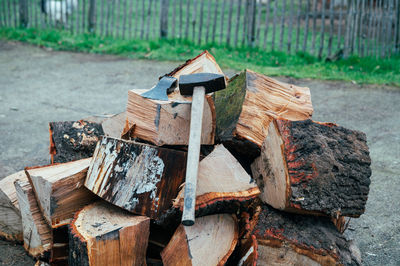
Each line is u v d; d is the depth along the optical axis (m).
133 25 10.83
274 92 3.09
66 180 2.54
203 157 2.71
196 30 10.48
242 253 2.46
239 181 2.51
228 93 3.20
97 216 2.48
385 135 5.07
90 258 2.22
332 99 6.30
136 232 2.37
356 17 7.90
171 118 2.68
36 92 6.56
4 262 2.82
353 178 2.57
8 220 3.00
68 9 10.91
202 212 2.36
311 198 2.46
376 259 2.96
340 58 8.09
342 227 2.92
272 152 2.66
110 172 2.50
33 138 4.90
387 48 8.30
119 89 6.75
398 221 3.38
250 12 8.53
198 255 2.31
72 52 8.79
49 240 2.68
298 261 2.48
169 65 7.91
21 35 9.43
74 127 3.37
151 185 2.46
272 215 2.62
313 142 2.54
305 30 8.25
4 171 4.07
